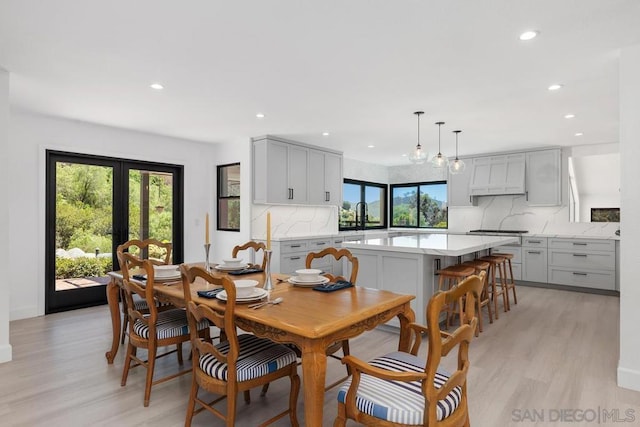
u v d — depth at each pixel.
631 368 2.58
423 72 2.96
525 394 2.50
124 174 5.06
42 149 4.30
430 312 1.38
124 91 3.41
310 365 1.66
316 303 2.06
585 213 6.18
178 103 3.78
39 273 4.32
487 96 3.55
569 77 3.06
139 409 2.31
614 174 5.79
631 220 2.56
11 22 2.18
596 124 4.61
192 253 5.72
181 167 5.64
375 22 2.20
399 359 1.89
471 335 1.63
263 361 1.95
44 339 3.55
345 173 7.47
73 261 4.63
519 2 1.99
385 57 2.68
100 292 4.85
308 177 5.98
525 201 6.50
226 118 4.38
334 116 4.29
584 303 5.00
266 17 2.14
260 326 1.84
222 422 2.16
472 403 2.38
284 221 6.18
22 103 3.78
